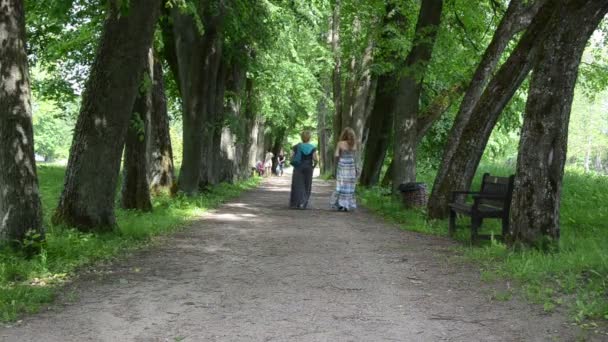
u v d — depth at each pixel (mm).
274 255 8094
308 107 35969
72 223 8938
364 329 4676
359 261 7648
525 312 5082
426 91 24562
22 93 6945
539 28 10852
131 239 9117
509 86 11305
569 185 17531
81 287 5996
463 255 7957
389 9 18922
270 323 4828
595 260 6398
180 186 17016
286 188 28688
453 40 18922
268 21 17812
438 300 5598
